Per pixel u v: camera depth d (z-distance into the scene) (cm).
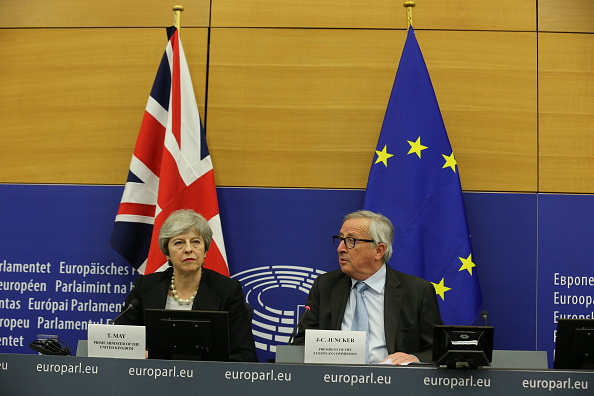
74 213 494
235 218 490
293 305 484
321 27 498
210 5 502
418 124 466
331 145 492
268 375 267
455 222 458
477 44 495
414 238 456
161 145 479
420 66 471
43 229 494
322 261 486
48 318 488
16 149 500
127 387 270
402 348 362
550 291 481
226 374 268
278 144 493
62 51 504
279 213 490
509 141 489
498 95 492
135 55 501
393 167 463
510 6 497
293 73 496
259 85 496
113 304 488
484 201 486
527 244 483
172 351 294
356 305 375
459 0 498
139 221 469
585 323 289
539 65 494
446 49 495
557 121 491
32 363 274
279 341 483
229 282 384
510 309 480
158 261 451
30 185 497
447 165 463
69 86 502
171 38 483
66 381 272
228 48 499
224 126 495
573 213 485
